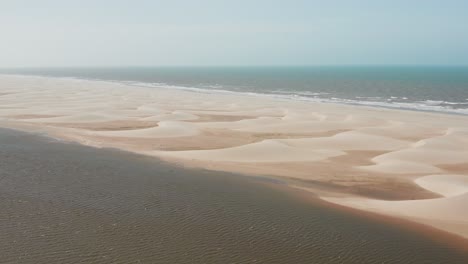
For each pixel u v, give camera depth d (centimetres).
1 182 2139
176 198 1975
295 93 10950
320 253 1446
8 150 2955
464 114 6619
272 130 4597
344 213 1875
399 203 2048
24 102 6950
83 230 1554
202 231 1587
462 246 1564
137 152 3145
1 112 5475
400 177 2697
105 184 2172
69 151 3027
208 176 2459
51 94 8869
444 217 1858
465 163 3166
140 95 8950
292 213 1834
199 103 7388
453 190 2359
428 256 1462
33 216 1675
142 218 1695
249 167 2819
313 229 1656
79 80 17212
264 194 2123
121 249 1412
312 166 2944
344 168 2919
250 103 7506
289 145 3675
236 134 4334
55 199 1895
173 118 5362
